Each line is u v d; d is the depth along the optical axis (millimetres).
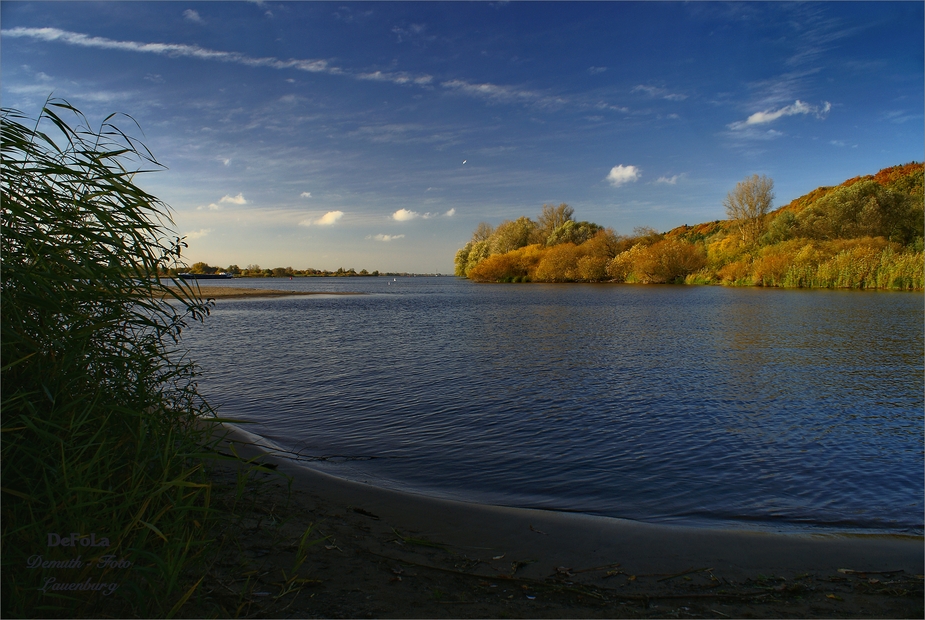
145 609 2592
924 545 4293
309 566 3479
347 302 38719
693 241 83812
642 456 6445
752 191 59312
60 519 2701
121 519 2926
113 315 3320
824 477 5816
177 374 3992
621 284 63562
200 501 3787
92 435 3107
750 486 5562
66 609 2539
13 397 2682
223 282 105312
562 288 57469
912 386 10141
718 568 3869
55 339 3061
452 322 22812
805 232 53656
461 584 3473
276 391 9688
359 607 3043
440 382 10508
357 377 10961
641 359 13141
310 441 6910
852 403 8922
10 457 2775
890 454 6535
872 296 34000
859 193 53062
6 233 2805
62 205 3160
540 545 4199
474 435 7215
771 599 3416
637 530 4527
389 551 3891
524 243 88375
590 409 8516
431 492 5320
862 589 3562
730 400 9094
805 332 18016
